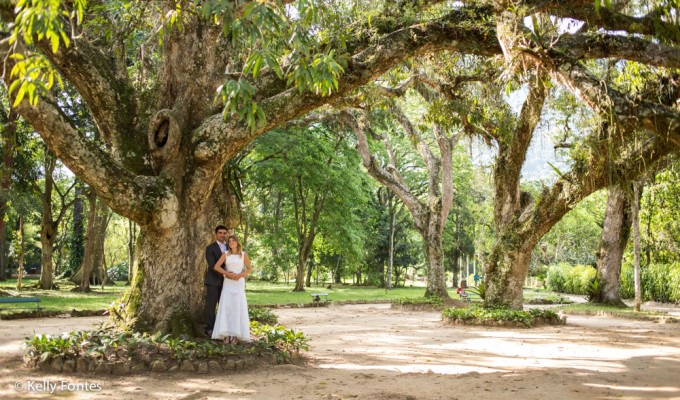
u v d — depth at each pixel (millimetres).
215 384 6457
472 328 13828
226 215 9125
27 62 4219
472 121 14883
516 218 15383
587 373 7520
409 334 12469
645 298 28000
